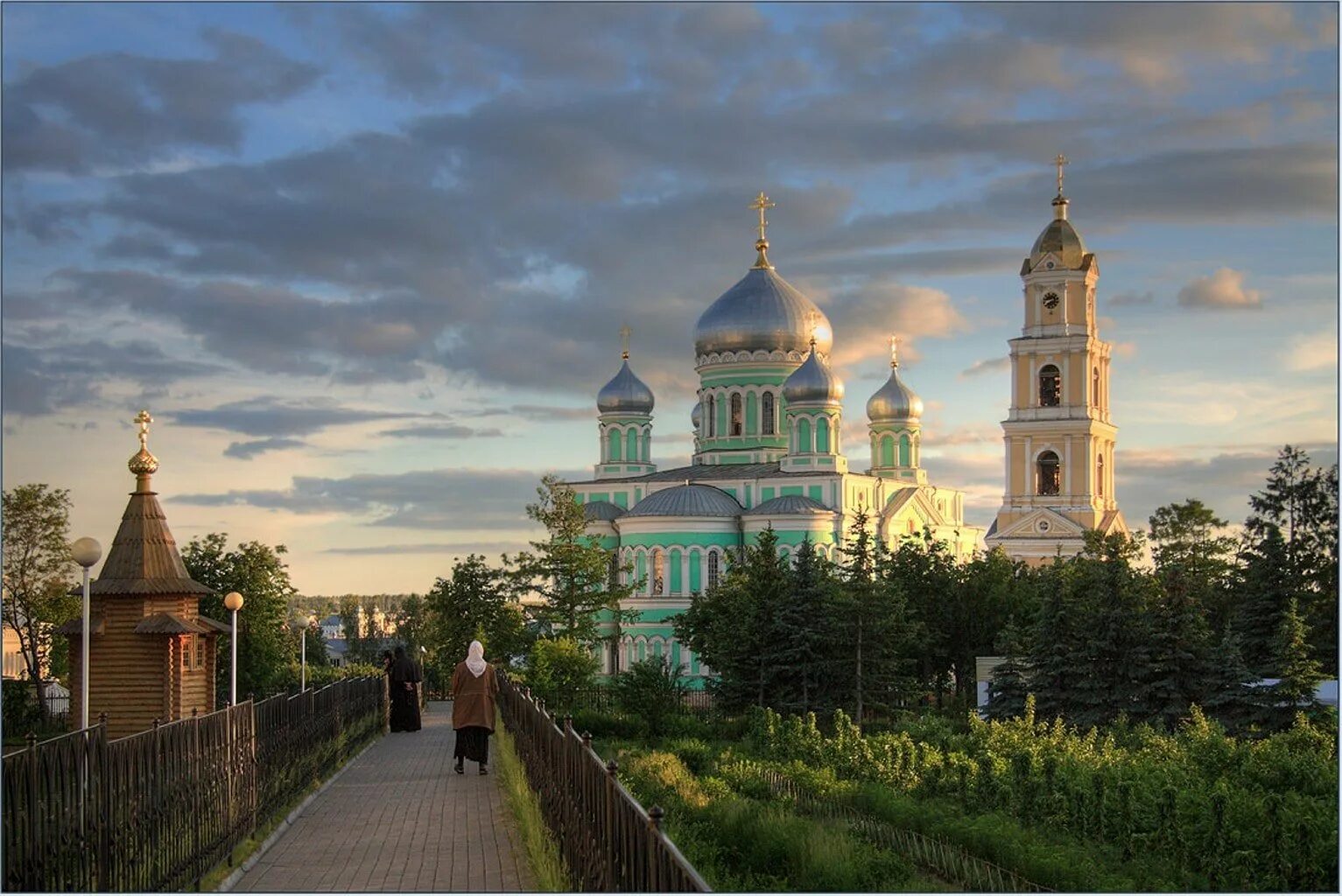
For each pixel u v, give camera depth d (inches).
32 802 636.1
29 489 2428.6
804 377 4404.5
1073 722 2324.1
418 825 1077.8
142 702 1659.7
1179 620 2340.1
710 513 4200.3
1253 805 1229.1
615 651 4160.9
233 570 2573.8
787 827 1224.2
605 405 4768.7
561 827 924.0
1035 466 4493.1
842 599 2642.7
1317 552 2755.9
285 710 1152.2
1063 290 4500.5
